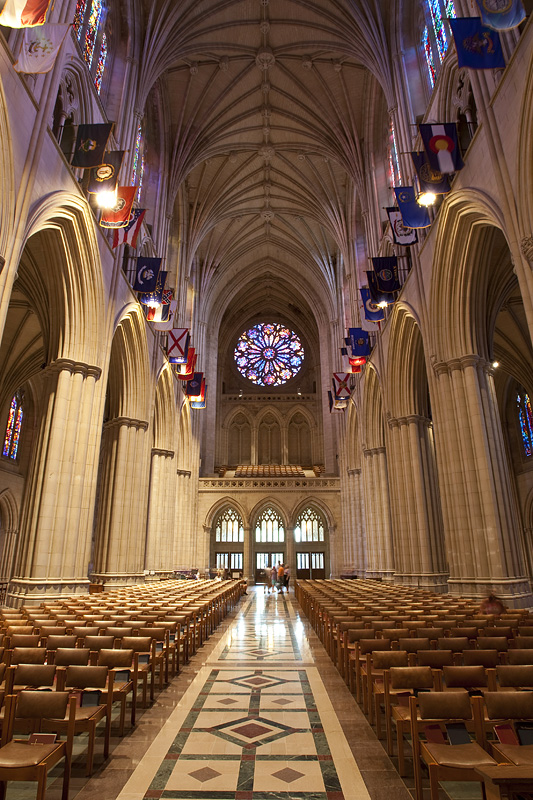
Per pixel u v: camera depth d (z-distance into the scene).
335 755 5.25
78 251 14.80
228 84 27.44
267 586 31.50
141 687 8.00
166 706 6.97
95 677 5.40
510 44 11.11
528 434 29.92
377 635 7.59
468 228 14.55
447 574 19.59
